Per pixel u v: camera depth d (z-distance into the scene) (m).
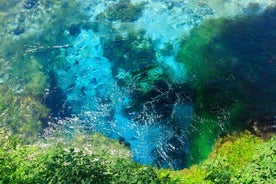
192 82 19.20
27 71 20.44
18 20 23.16
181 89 18.98
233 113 17.38
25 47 21.66
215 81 19.05
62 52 21.38
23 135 17.59
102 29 22.53
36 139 17.45
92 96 19.17
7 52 21.41
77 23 22.94
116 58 20.84
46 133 17.72
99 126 17.91
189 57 20.45
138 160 16.48
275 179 9.62
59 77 20.12
